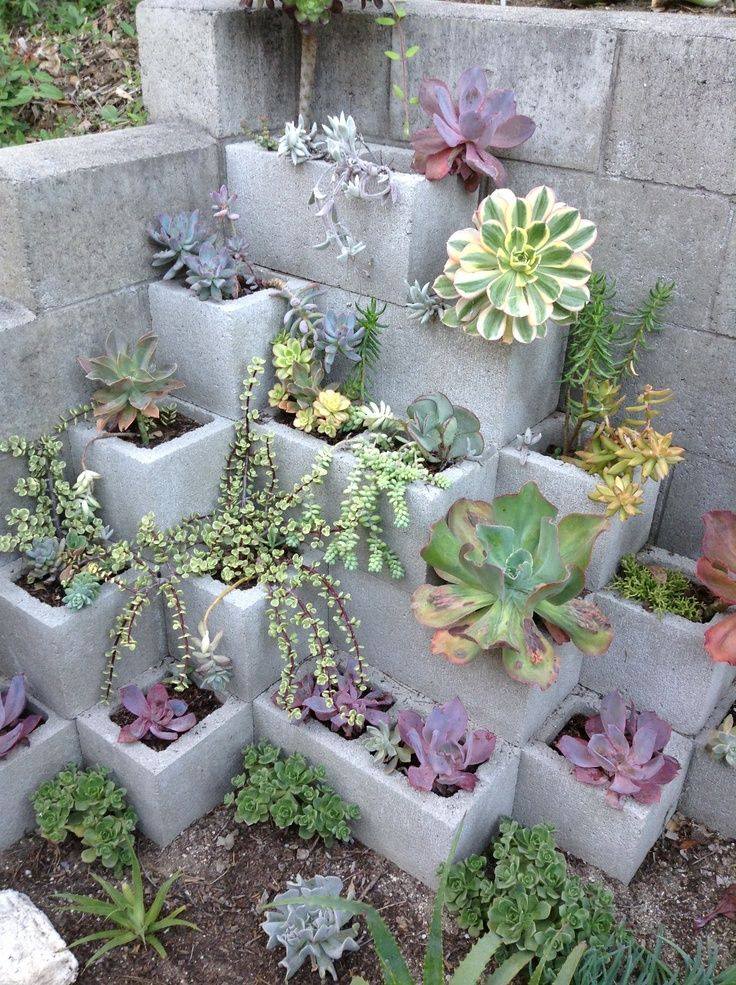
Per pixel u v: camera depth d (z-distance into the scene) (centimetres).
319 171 208
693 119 187
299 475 216
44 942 177
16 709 200
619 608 206
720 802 205
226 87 222
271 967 181
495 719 204
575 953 151
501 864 188
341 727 206
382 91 227
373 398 224
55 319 205
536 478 208
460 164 200
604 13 192
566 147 205
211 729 205
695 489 221
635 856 194
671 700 207
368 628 222
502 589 183
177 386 209
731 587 189
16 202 189
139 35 229
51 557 208
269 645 212
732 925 191
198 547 217
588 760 192
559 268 187
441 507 195
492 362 200
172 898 194
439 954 148
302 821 199
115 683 214
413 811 189
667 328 209
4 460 208
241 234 231
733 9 205
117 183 206
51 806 198
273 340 221
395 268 205
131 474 204
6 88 289
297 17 215
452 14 208
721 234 193
